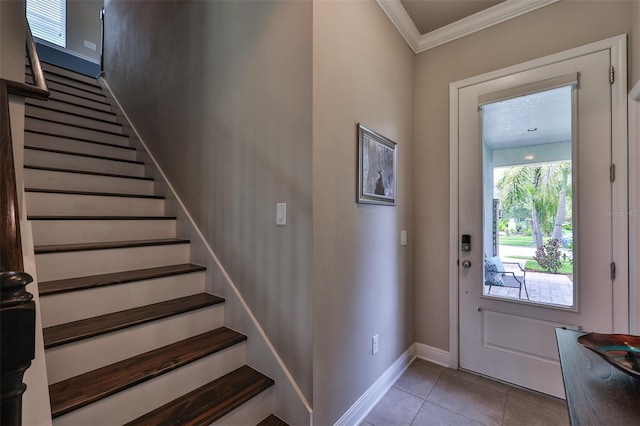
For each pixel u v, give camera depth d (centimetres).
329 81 154
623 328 171
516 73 209
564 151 193
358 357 176
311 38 144
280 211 156
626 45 173
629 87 171
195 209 217
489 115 221
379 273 199
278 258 157
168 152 251
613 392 78
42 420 89
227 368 162
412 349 245
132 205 234
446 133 239
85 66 475
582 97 186
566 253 191
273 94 160
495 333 215
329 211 153
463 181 230
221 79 195
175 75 242
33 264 108
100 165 261
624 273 171
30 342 55
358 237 177
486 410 181
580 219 185
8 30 115
